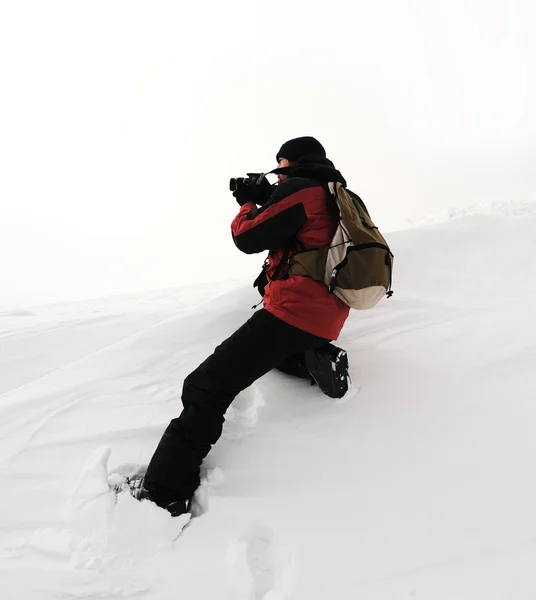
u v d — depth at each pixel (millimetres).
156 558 1483
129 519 1541
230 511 1644
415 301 3068
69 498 1683
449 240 3928
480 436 1866
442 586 1342
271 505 1658
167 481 1639
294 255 1879
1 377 3203
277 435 1964
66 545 1502
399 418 2004
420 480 1704
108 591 1391
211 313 2717
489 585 1327
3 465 1835
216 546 1519
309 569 1431
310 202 1856
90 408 2139
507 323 2682
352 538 1518
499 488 1634
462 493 1635
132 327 3898
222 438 1970
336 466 1797
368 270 1781
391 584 1365
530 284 3357
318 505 1646
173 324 2668
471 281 3461
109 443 1952
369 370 2355
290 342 1804
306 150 2096
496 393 2098
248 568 1438
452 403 2064
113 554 1473
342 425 1991
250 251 1877
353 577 1396
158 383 2332
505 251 3787
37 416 2074
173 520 1587
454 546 1456
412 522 1552
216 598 1369
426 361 2393
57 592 1388
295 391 2234
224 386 1717
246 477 1777
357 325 2799
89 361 2463
